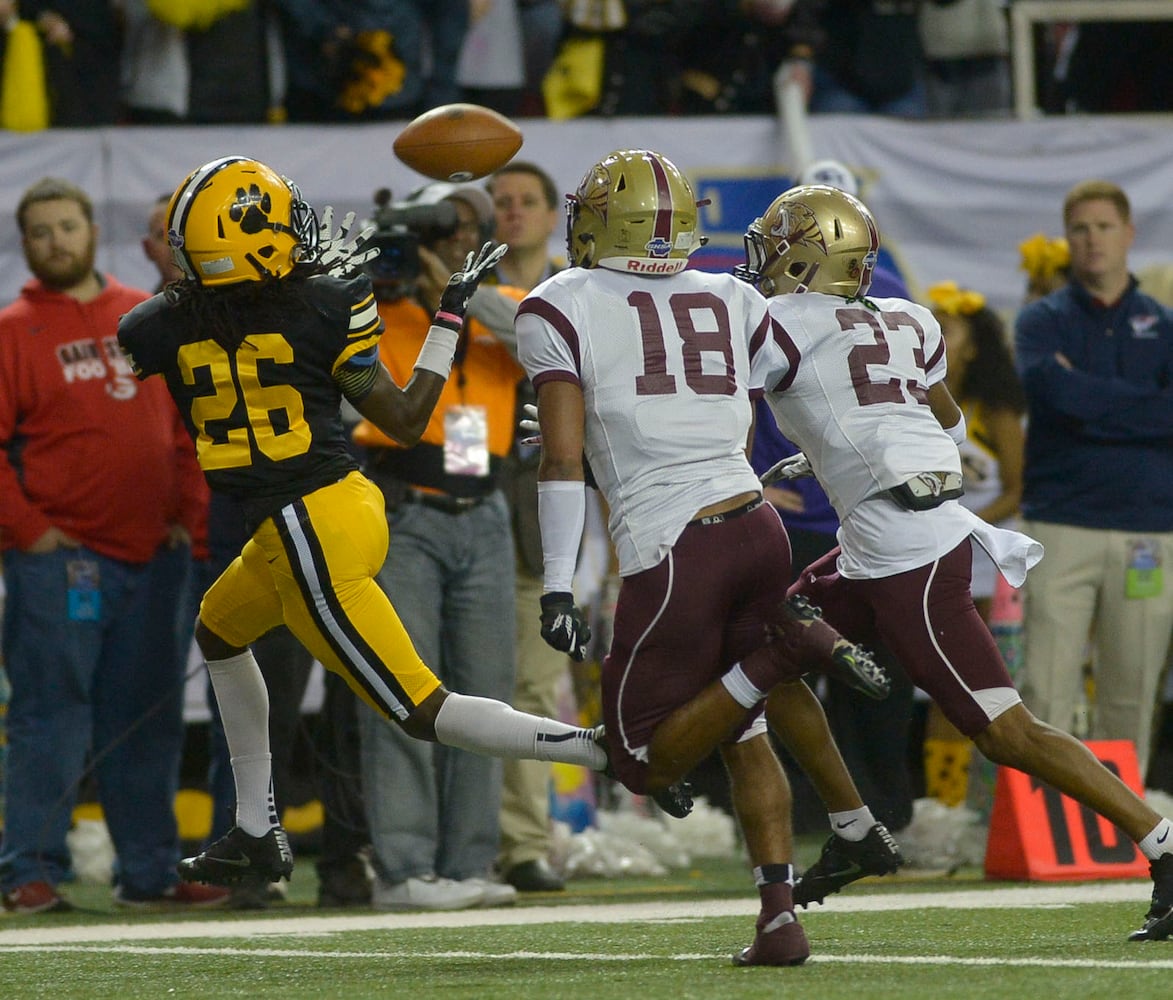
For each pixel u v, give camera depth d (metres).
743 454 13.52
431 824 20.59
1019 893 19.61
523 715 13.99
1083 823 21.83
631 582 13.10
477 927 17.48
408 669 14.18
